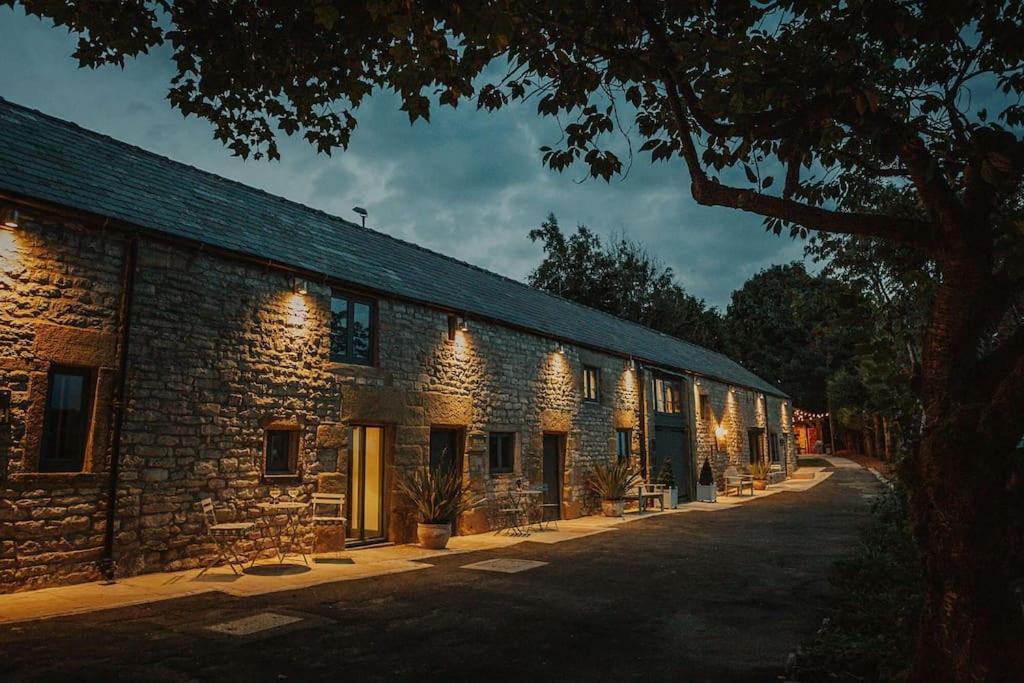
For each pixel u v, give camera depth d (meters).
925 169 3.60
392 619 6.25
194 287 8.50
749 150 4.62
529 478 14.42
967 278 3.43
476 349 13.22
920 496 3.46
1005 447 3.11
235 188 11.58
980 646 3.13
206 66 5.35
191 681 4.41
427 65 4.69
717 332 46.91
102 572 7.32
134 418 7.71
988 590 3.15
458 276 15.45
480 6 3.84
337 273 10.44
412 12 4.27
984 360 3.39
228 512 8.63
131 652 4.95
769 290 49.50
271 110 5.92
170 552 7.98
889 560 6.32
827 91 3.83
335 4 4.60
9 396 6.74
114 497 7.43
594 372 17.78
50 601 6.35
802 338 47.81
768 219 5.78
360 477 10.91
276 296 9.52
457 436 12.81
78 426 7.39
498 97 5.00
